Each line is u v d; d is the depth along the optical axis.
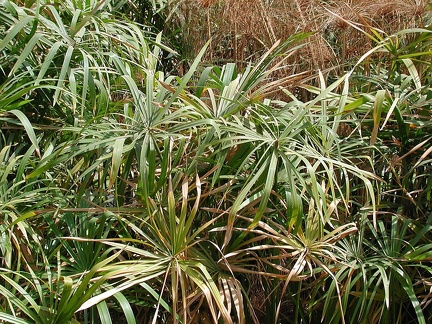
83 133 1.78
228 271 1.75
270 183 1.57
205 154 1.83
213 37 2.71
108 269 1.51
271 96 2.46
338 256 1.83
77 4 2.28
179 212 1.84
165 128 1.81
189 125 1.70
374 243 1.99
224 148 1.66
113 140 1.67
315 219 1.72
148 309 1.86
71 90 1.81
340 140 2.04
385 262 1.81
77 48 1.95
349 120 1.95
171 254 1.62
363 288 1.73
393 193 2.06
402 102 2.00
